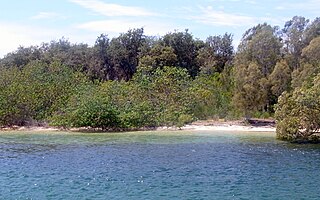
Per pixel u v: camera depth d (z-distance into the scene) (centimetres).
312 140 4553
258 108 6197
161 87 6431
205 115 6606
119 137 4912
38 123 6203
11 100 6081
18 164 3175
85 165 3120
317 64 5641
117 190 2320
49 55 10219
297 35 6303
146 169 2948
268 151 3806
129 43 10038
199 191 2295
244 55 6369
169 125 5800
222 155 3572
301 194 2220
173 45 9719
